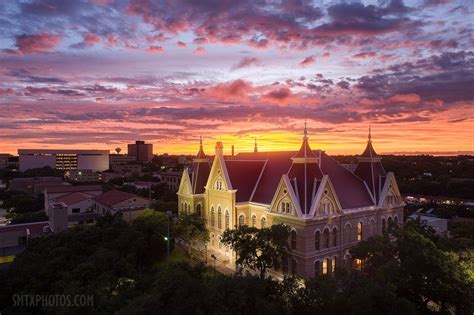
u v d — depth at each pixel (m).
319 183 56.59
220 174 72.88
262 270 53.56
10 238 90.38
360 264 60.06
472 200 155.00
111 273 51.88
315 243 55.00
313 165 58.47
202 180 83.31
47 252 64.50
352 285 40.06
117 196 112.50
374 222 64.19
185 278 37.12
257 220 67.31
